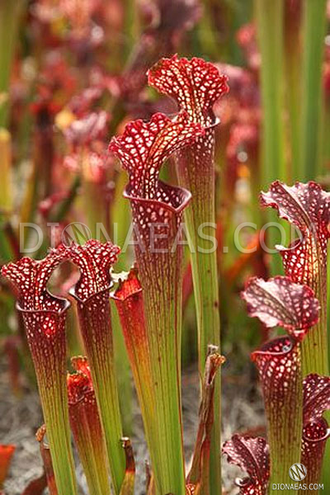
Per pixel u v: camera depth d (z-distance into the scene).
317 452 1.01
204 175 0.99
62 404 0.99
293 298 0.91
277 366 0.93
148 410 1.01
